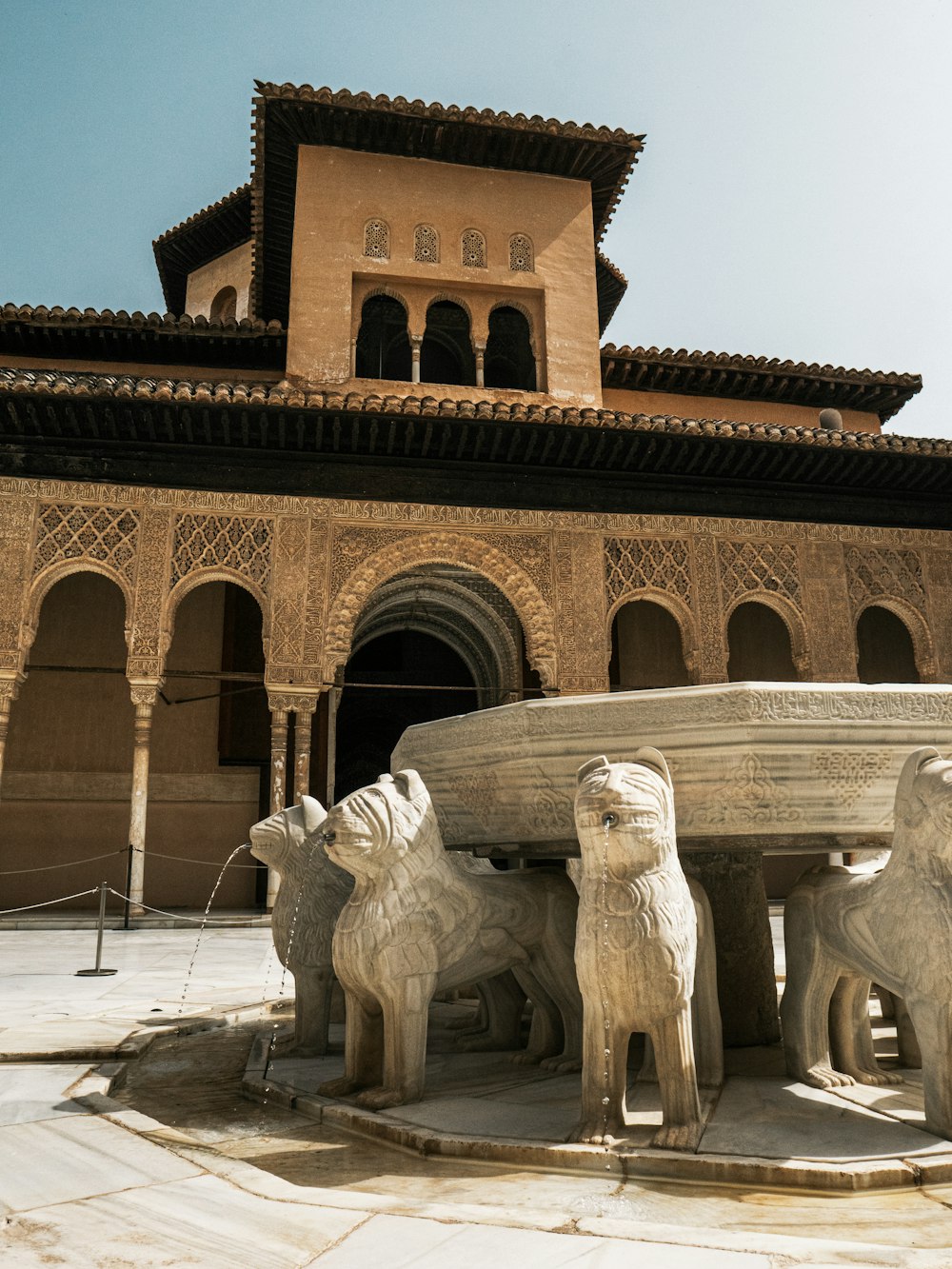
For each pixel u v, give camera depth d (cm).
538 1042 355
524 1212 192
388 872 295
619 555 1372
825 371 1688
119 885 1449
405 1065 288
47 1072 345
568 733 316
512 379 1719
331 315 1457
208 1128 277
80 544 1241
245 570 1276
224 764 1520
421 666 1795
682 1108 242
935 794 244
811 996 308
